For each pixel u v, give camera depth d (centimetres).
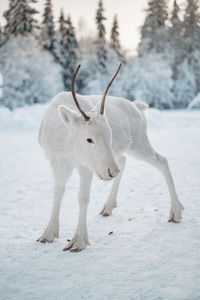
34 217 418
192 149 993
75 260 292
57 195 341
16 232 363
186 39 4044
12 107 3005
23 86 3103
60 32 3762
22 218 413
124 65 3966
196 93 3919
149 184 589
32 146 1173
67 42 3762
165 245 321
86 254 305
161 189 551
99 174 283
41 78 3112
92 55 4003
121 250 313
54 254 306
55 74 3191
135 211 438
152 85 3675
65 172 333
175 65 4012
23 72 2981
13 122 1794
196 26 4038
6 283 252
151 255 299
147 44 3959
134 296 229
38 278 259
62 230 370
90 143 284
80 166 325
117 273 265
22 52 3005
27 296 233
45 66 3120
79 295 233
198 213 418
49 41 3566
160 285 244
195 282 247
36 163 841
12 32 3139
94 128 282
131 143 405
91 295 232
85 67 3850
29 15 3145
